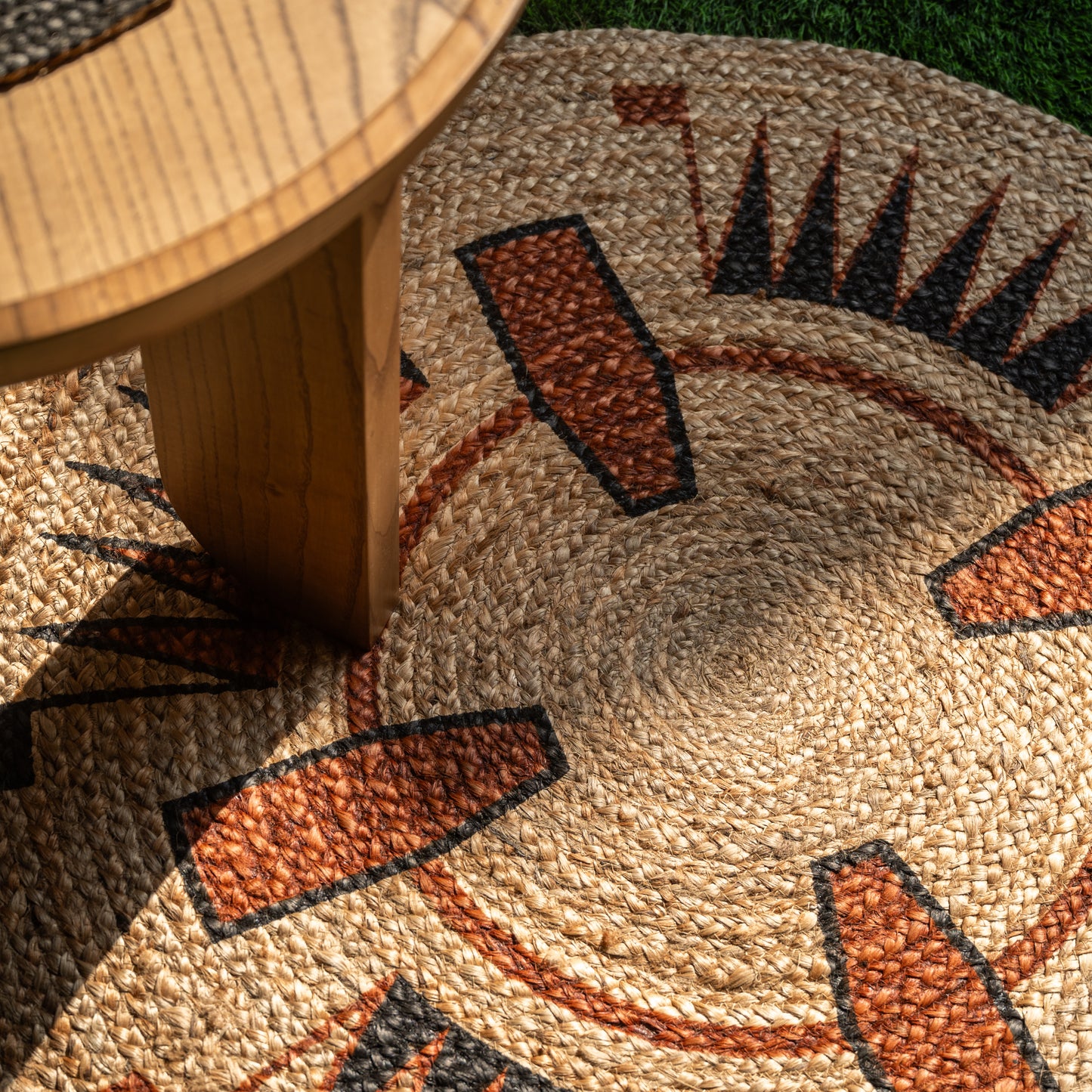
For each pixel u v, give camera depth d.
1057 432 1.26
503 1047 1.00
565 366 1.26
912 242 1.33
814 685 1.16
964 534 1.22
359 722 1.10
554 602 1.17
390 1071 0.99
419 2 0.60
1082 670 1.17
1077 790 1.13
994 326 1.30
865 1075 1.01
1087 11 1.49
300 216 0.56
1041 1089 1.01
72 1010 0.99
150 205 0.55
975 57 1.46
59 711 1.08
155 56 0.58
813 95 1.38
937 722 1.15
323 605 1.09
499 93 1.35
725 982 1.04
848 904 1.07
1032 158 1.37
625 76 1.37
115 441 1.19
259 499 1.00
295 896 1.04
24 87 0.57
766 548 1.21
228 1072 0.98
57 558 1.14
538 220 1.31
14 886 1.02
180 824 1.05
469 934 1.04
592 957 1.04
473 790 1.09
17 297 0.52
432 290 1.27
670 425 1.25
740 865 1.08
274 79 0.58
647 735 1.13
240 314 0.82
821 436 1.25
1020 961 1.06
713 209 1.33
